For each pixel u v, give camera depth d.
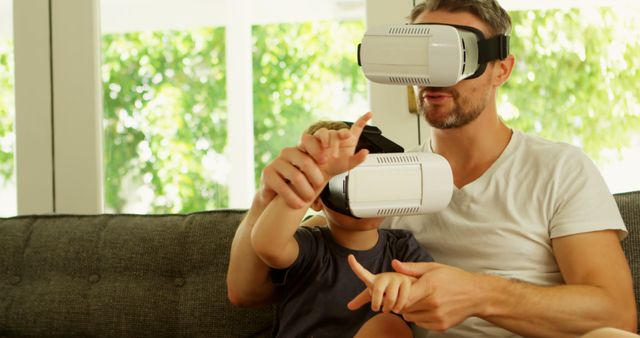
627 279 1.41
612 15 2.12
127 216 2.01
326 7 2.32
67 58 2.55
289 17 2.36
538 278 1.48
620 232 1.48
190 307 1.83
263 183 1.30
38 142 2.57
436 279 1.25
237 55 2.41
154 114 2.50
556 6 2.15
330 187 1.27
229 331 1.81
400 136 2.25
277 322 1.59
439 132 1.57
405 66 1.34
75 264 1.95
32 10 2.56
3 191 2.61
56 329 1.92
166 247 1.89
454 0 1.49
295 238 1.46
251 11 2.39
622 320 1.37
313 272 1.47
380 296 1.16
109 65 2.54
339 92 2.32
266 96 2.39
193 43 2.46
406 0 2.24
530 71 2.17
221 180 2.44
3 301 1.98
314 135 1.19
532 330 1.34
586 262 1.41
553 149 1.51
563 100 2.15
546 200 1.47
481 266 1.50
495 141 1.55
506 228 1.48
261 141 2.40
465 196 1.53
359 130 1.18
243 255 1.41
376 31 1.36
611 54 2.12
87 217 2.04
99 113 2.53
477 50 1.43
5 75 2.61
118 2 2.52
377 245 1.51
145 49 2.50
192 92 2.47
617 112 2.13
